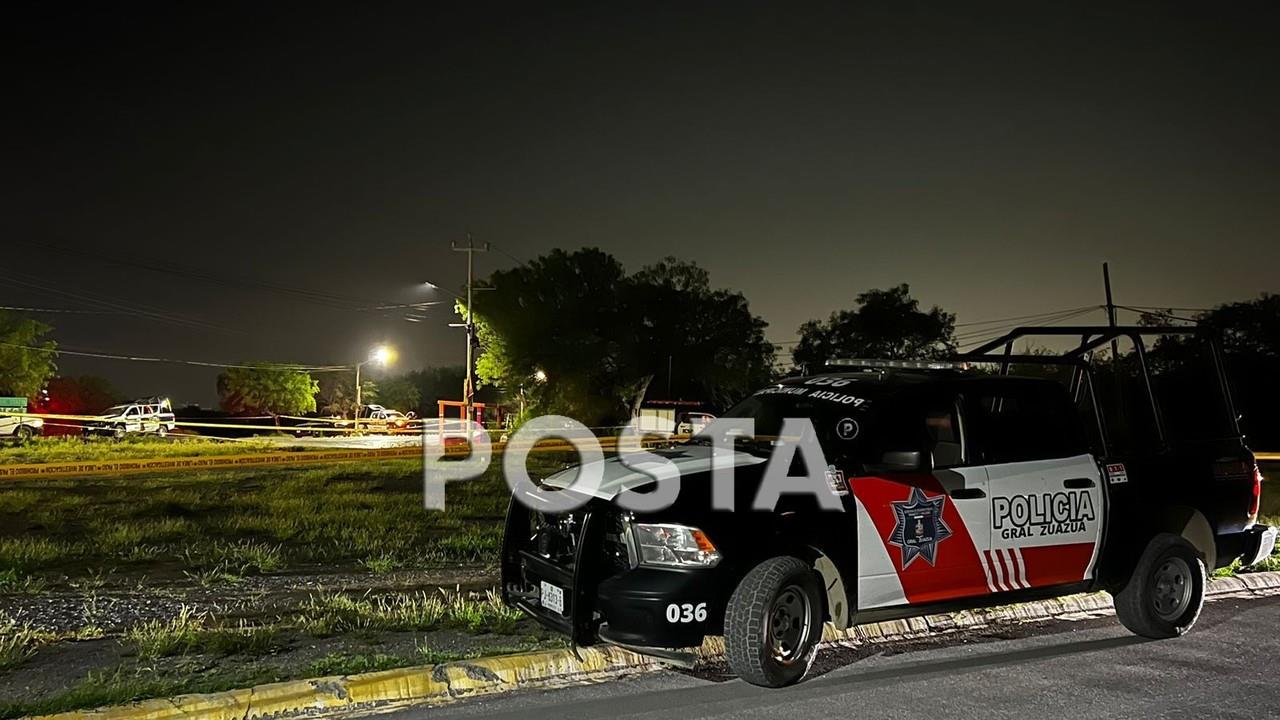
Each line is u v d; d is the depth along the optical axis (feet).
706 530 18.53
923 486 21.02
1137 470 23.95
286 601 26.18
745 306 238.27
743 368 235.81
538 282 224.12
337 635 22.27
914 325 234.38
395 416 225.76
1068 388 26.68
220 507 49.34
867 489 20.44
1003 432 23.03
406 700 18.45
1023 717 17.88
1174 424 52.65
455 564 32.68
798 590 19.34
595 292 226.17
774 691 19.29
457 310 221.25
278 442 143.43
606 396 230.89
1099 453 23.71
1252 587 29.68
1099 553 23.08
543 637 22.11
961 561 21.29
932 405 22.16
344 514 45.37
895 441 21.71
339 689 18.20
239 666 19.75
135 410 145.38
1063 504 22.57
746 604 18.60
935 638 23.57
